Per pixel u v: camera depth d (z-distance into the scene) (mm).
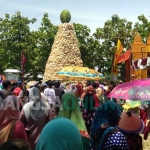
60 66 39625
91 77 19500
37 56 43594
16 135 4996
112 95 5387
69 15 41312
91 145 4703
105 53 42938
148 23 40531
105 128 4465
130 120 4715
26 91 11422
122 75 40750
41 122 6672
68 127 3342
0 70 45375
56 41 40656
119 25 42281
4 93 9242
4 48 42500
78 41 43188
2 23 42594
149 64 14055
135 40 23500
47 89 12242
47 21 43812
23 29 42562
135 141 4719
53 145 3260
